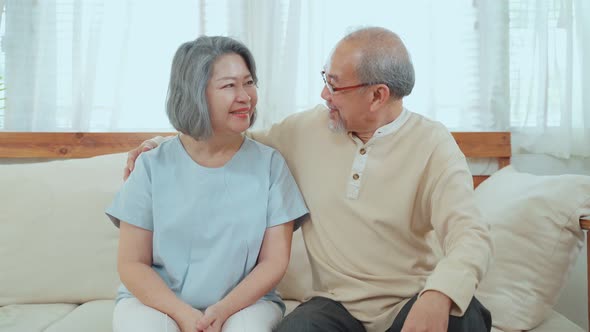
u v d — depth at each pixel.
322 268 1.43
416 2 2.28
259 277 1.38
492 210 1.79
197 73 1.38
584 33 2.24
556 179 1.75
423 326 1.10
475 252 1.21
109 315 1.68
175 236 1.43
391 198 1.40
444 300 1.13
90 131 2.29
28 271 1.84
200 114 1.38
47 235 1.86
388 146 1.42
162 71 2.30
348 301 1.38
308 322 1.26
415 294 1.37
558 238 1.64
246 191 1.46
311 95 2.27
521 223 1.69
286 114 2.25
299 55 2.28
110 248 1.87
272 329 1.33
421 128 1.45
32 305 1.82
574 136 2.26
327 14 2.28
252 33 2.28
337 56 1.38
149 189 1.46
